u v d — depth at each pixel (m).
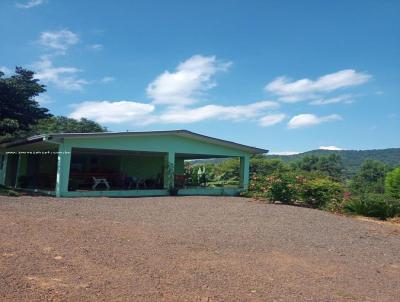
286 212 13.09
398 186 20.27
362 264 7.37
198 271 5.95
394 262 7.81
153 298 4.76
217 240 8.12
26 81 22.89
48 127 40.44
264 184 17.05
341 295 5.47
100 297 4.66
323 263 7.12
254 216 11.82
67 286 4.91
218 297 4.97
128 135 17.22
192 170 28.45
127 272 5.62
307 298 5.21
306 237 9.34
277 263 6.80
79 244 6.85
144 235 8.01
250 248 7.70
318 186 16.11
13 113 22.11
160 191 18.22
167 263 6.21
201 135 19.41
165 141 18.70
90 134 15.95
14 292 4.57
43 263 5.68
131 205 12.83
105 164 23.20
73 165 22.08
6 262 5.55
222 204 14.38
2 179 22.33
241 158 21.61
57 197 14.74
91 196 15.95
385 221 14.28
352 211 15.38
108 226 8.61
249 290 5.32
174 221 10.05
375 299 5.46
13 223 8.12
